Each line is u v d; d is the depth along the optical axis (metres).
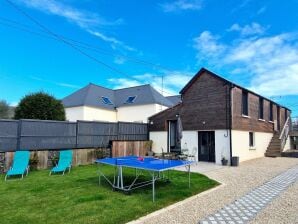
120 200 7.21
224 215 5.99
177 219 5.76
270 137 22.94
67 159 12.56
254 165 15.28
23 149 13.02
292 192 8.17
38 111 15.16
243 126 17.78
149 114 26.05
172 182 9.73
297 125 28.84
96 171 12.53
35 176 11.18
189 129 18.45
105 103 28.16
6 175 10.61
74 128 15.51
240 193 8.07
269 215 5.95
